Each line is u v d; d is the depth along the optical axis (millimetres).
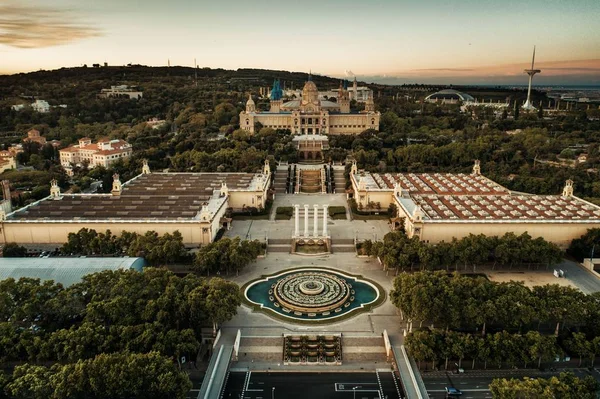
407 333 173500
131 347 150875
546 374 155750
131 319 161625
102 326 157750
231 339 175125
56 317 166750
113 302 162625
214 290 173625
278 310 196250
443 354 154125
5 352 150000
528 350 153625
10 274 198375
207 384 148750
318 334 177375
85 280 184750
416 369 157125
